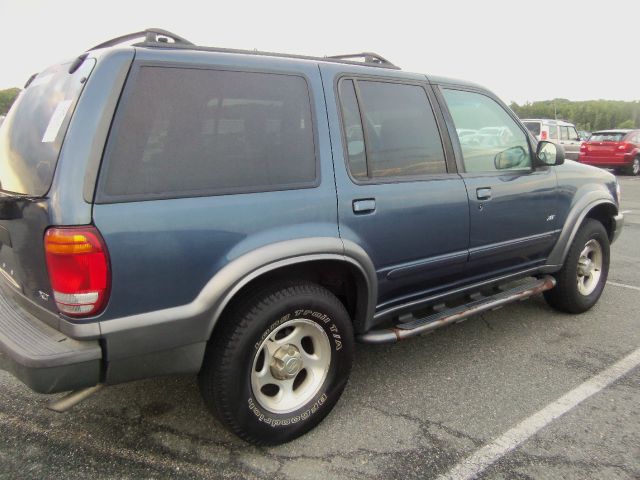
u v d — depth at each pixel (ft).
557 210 12.89
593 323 13.74
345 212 8.62
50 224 6.34
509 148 11.94
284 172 8.09
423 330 10.02
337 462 8.01
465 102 11.32
